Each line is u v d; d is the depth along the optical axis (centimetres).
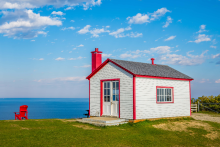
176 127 1512
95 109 1780
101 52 1933
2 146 948
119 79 1634
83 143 1067
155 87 1694
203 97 2867
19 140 1048
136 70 1627
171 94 1828
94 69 1891
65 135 1186
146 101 1616
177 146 1133
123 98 1599
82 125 1480
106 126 1412
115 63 1656
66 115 6631
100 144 1069
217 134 1376
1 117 6188
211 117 1975
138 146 1089
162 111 1728
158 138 1252
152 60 2062
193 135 1343
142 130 1382
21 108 1878
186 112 1928
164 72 1866
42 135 1161
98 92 1772
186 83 1964
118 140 1155
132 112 1538
